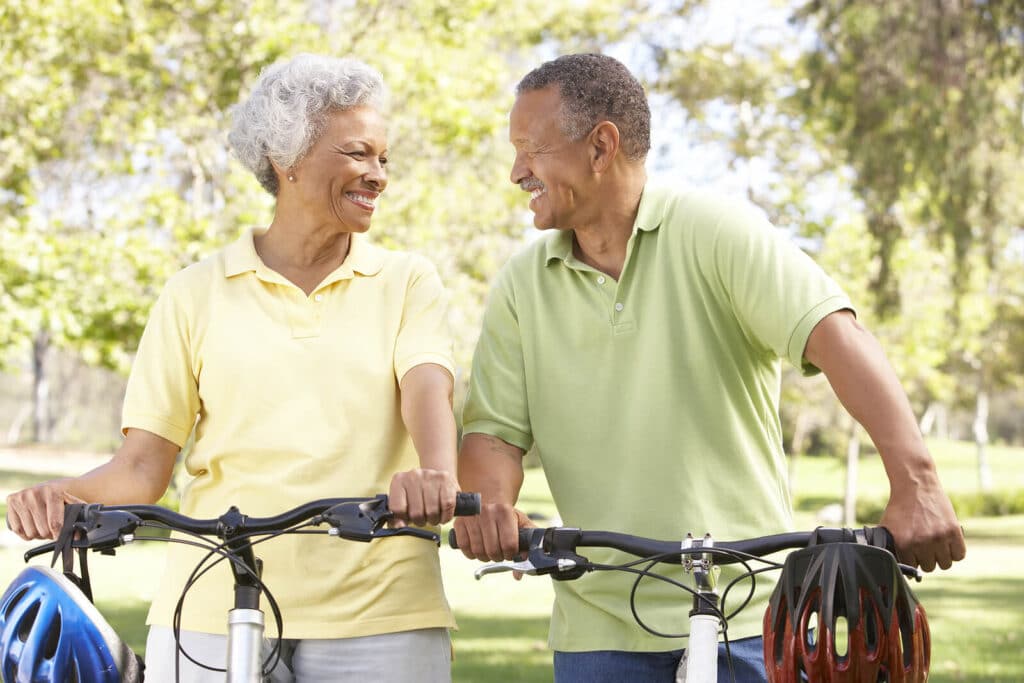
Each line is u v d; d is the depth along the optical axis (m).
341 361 2.75
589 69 2.96
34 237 12.32
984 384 28.03
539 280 3.08
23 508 2.54
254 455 2.72
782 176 21.81
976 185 13.38
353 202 2.78
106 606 10.07
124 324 13.40
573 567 2.25
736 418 2.91
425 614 2.72
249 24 12.65
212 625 2.69
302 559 2.67
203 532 2.22
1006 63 12.95
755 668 2.82
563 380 3.00
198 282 2.85
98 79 13.20
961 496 29.09
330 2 13.90
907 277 22.23
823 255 21.31
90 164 13.82
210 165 13.80
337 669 2.67
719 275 2.86
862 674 1.97
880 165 13.56
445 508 2.14
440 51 13.97
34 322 12.31
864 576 1.99
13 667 2.27
